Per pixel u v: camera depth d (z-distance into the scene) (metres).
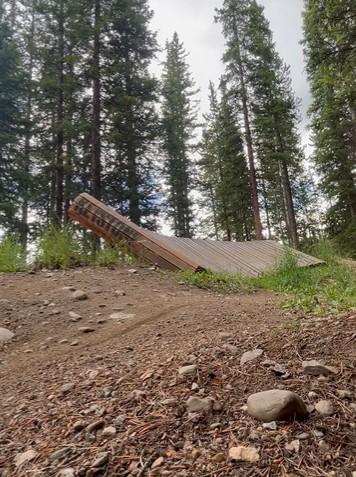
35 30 22.16
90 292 5.39
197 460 1.64
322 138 20.39
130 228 8.02
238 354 2.66
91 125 17.14
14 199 17.36
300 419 1.85
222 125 24.55
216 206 31.30
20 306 4.87
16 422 2.21
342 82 10.11
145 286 5.89
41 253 7.14
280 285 6.79
